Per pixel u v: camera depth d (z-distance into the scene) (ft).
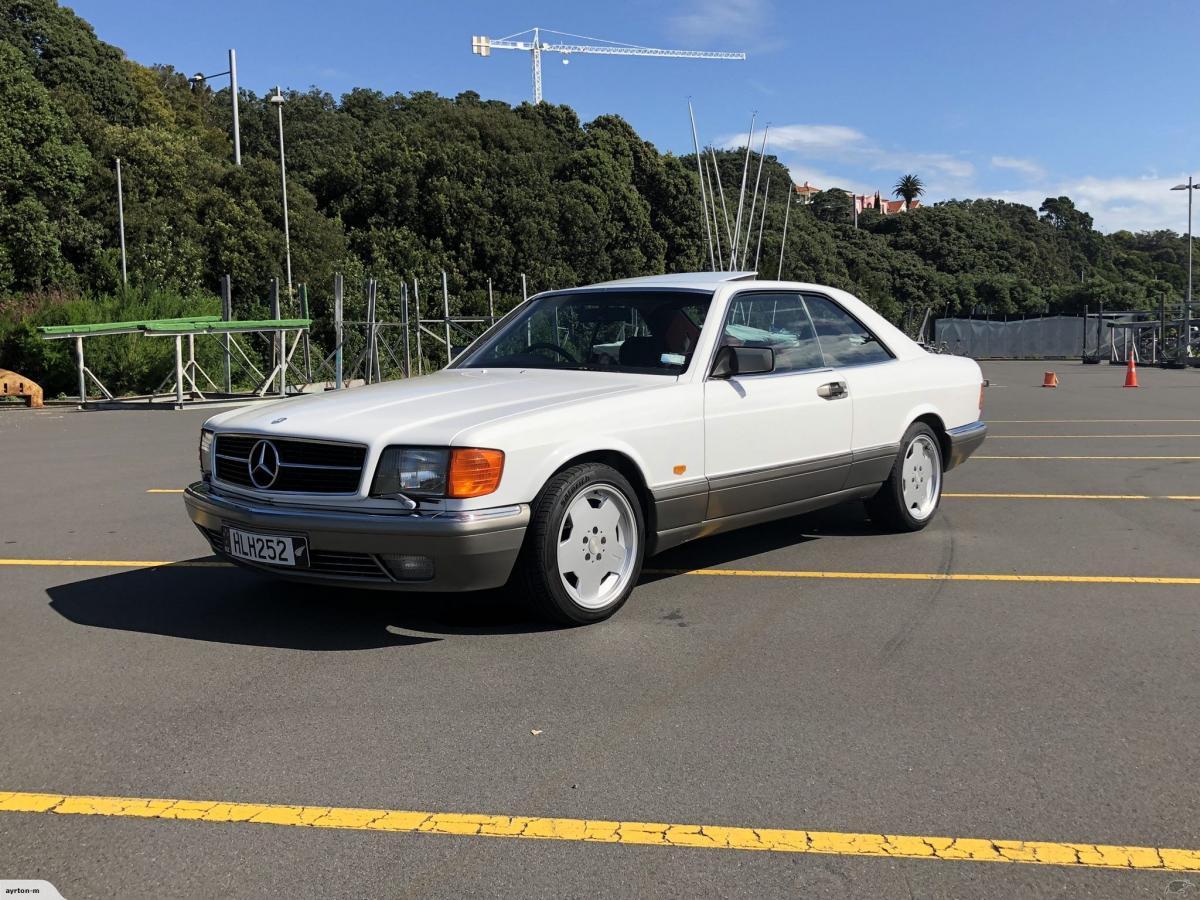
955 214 306.76
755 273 18.99
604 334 17.61
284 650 13.82
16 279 86.33
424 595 16.53
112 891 7.97
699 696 12.09
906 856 8.48
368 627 14.83
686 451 15.78
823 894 7.92
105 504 25.54
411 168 135.44
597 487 14.55
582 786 9.75
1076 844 8.68
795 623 15.02
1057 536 21.09
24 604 16.21
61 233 90.84
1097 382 79.82
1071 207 415.44
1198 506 24.52
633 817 9.14
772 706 11.77
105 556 19.70
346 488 13.46
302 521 13.34
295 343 69.15
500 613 15.51
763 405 17.04
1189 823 9.03
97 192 100.07
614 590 15.14
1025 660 13.37
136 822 9.08
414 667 13.10
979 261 298.76
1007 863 8.38
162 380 71.20
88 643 14.16
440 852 8.55
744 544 20.43
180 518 23.62
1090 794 9.57
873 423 19.53
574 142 191.83
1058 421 47.09
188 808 9.33
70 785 9.81
